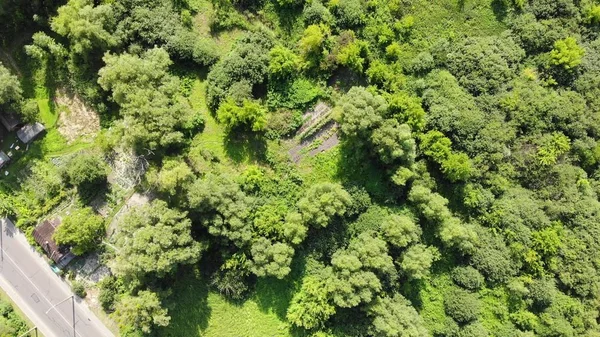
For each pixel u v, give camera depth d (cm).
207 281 6775
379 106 6556
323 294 6612
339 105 6631
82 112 6931
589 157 7281
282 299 6906
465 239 6919
